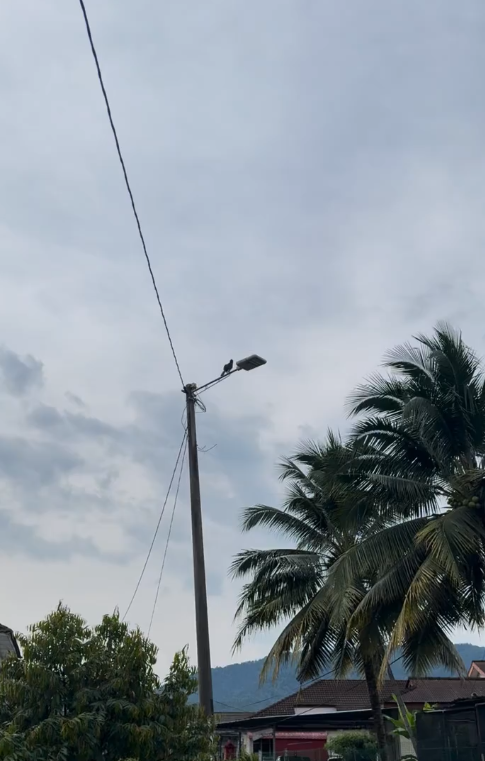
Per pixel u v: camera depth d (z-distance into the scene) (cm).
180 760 1000
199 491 1392
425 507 1641
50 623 1033
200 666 1264
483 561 1574
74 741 911
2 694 979
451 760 1612
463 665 1883
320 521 2286
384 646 1767
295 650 1895
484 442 1656
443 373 1664
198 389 1459
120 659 1018
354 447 1680
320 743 3462
